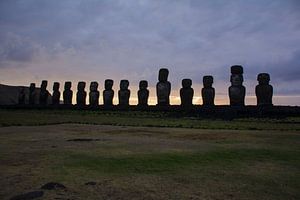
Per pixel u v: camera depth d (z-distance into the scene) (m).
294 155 10.87
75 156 10.41
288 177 8.10
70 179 7.72
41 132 18.09
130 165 9.21
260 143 13.68
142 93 38.47
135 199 6.44
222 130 19.59
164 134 17.31
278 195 6.74
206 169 8.86
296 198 6.58
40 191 6.82
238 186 7.32
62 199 6.38
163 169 8.81
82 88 45.12
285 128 20.41
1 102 77.62
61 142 13.82
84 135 16.75
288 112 28.39
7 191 6.81
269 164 9.52
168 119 28.25
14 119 27.28
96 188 7.08
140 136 16.42
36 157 10.24
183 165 9.30
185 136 16.36
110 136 16.36
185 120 27.08
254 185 7.41
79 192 6.80
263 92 31.06
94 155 10.59
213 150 11.70
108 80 42.34
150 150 11.65
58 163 9.39
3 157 10.24
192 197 6.58
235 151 11.51
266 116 28.16
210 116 29.73
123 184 7.38
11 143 13.40
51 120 27.22
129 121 26.50
